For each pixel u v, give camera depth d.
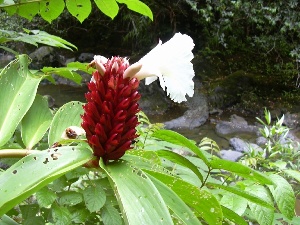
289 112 2.81
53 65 3.55
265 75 3.19
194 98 2.93
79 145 0.37
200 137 2.55
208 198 0.37
